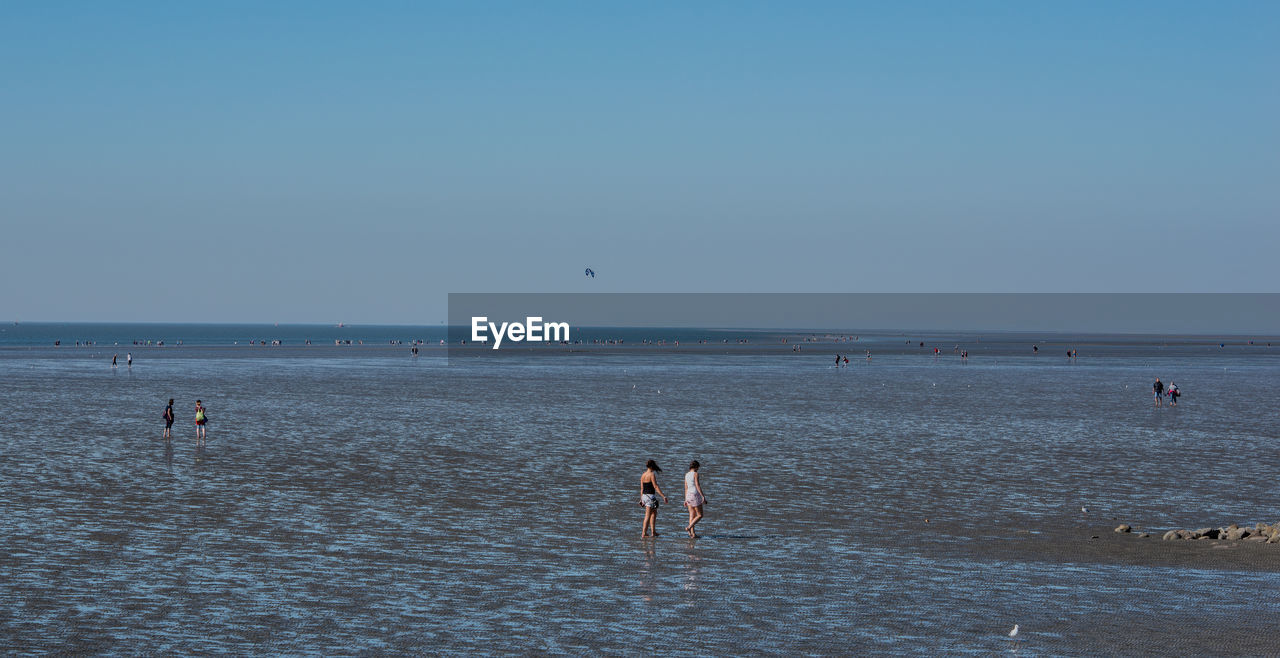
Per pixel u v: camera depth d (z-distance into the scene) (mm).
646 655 17812
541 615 20266
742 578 23344
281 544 26781
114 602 21031
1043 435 55875
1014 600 21328
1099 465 43531
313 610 20562
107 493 34688
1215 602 21000
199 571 23734
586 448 48844
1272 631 18938
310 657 17688
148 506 32281
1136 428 60125
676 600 21406
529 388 96062
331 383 102000
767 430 57969
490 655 17812
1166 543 27188
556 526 29594
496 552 26031
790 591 22172
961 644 18359
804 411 71375
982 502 34188
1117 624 19500
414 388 94875
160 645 18266
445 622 19766
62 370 125375
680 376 120375
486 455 45906
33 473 39156
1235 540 27359
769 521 30656
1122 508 33219
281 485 36812
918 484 38062
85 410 68438
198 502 33125
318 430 56469
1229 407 76688
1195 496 35656
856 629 19312
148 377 110562
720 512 32156
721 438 53625
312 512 31516
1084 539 27984
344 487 36500
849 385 103438
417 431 56312
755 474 40531
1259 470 42281
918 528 29594
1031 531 29203
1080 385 105000
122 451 46375
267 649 18094
